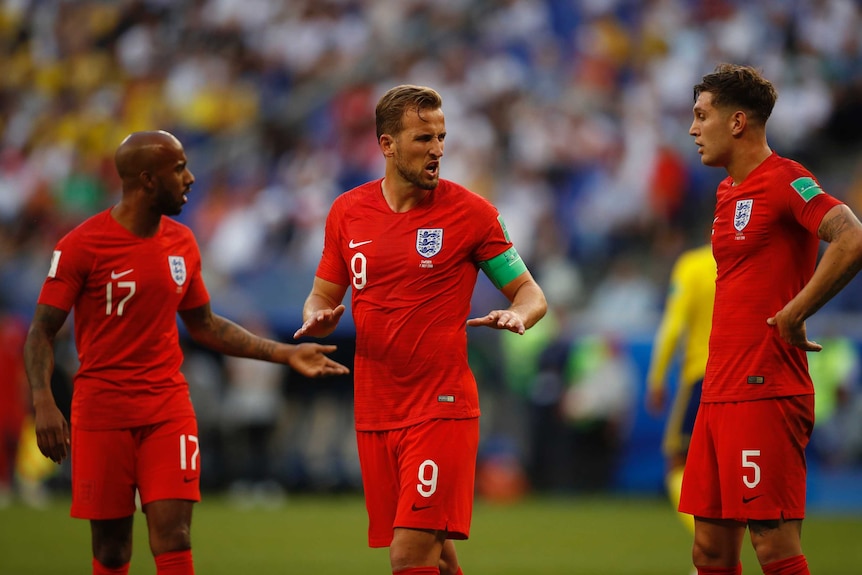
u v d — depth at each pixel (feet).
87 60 267.18
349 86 242.99
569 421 169.99
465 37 247.50
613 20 236.63
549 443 172.45
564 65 236.02
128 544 67.00
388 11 256.11
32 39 273.33
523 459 173.37
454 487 60.44
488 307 175.63
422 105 61.26
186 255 67.46
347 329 171.83
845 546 118.42
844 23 223.71
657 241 199.62
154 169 64.75
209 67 254.68
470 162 216.54
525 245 201.05
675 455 96.32
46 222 228.63
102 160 241.14
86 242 65.00
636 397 167.32
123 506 65.16
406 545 59.77
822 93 214.69
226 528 134.62
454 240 62.03
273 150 237.45
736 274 61.62
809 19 224.53
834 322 161.48
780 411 60.18
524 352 172.45
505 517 146.82
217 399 174.81
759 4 228.84
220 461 176.14
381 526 62.85
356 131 232.32
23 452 168.96
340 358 177.58
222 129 246.88
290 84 251.39
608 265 200.75
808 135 211.82
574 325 181.16
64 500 169.37
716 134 62.23
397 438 61.46
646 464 168.86
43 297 64.85
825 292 57.26
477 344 174.81
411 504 60.08
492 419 174.29
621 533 130.52
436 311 61.62
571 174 214.90
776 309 60.44
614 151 215.92
